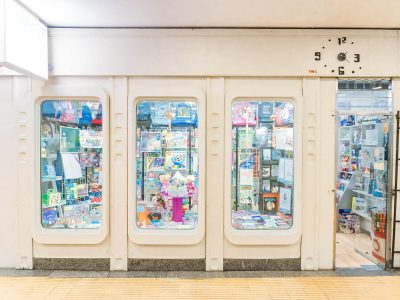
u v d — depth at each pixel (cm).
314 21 355
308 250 381
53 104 394
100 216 390
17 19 293
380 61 374
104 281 339
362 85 506
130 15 339
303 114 377
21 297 300
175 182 393
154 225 389
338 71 373
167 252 377
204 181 371
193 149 390
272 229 383
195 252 378
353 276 359
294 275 365
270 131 396
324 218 384
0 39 273
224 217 374
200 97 370
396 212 389
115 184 376
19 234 378
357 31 374
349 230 568
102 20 351
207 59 370
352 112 386
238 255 378
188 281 340
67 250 377
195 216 389
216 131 375
